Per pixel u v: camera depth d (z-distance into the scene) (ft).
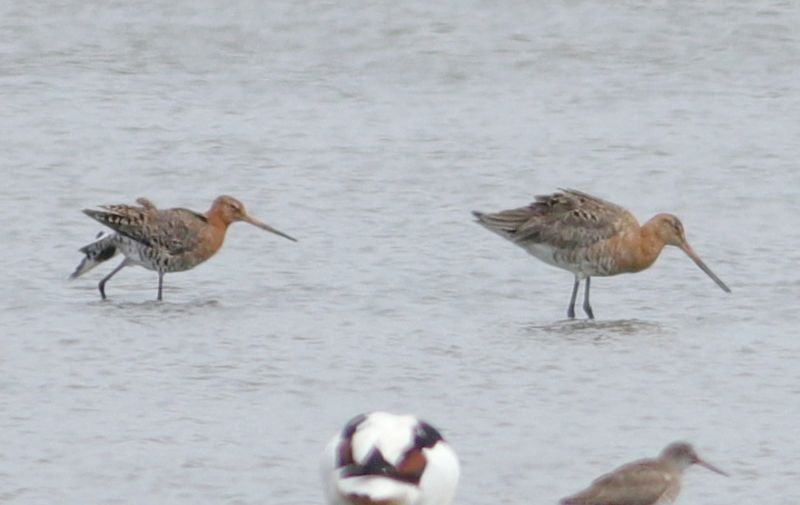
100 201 76.43
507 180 79.97
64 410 48.88
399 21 110.01
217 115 91.81
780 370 53.36
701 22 108.37
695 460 41.81
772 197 76.95
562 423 48.32
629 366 53.78
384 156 83.71
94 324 58.18
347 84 98.84
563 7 112.06
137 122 89.61
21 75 99.19
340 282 64.69
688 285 64.90
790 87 97.96
